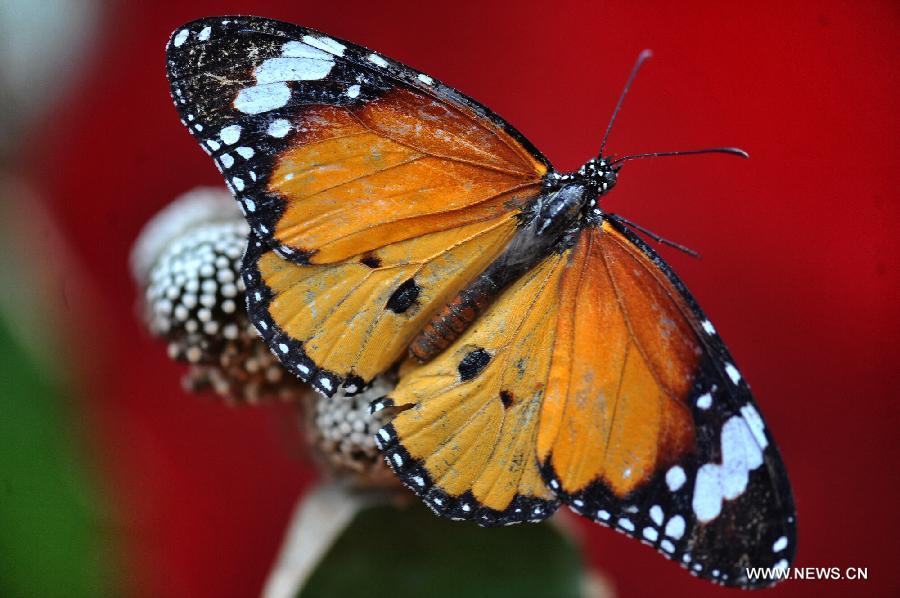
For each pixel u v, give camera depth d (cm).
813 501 35
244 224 31
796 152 35
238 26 29
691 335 29
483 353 30
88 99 35
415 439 30
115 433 33
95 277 35
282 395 31
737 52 36
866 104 35
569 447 30
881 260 35
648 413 30
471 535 31
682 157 36
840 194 35
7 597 31
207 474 35
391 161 30
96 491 32
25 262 32
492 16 36
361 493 31
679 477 30
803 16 35
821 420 35
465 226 30
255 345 30
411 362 30
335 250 30
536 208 30
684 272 36
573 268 30
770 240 35
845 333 35
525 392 30
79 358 32
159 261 30
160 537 34
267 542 35
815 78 35
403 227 30
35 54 34
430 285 30
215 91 29
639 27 36
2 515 31
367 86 29
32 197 33
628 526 30
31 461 32
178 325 30
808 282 35
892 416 35
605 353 30
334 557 31
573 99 36
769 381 35
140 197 35
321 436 30
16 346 31
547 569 31
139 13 35
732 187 36
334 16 36
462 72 36
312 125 29
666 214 36
